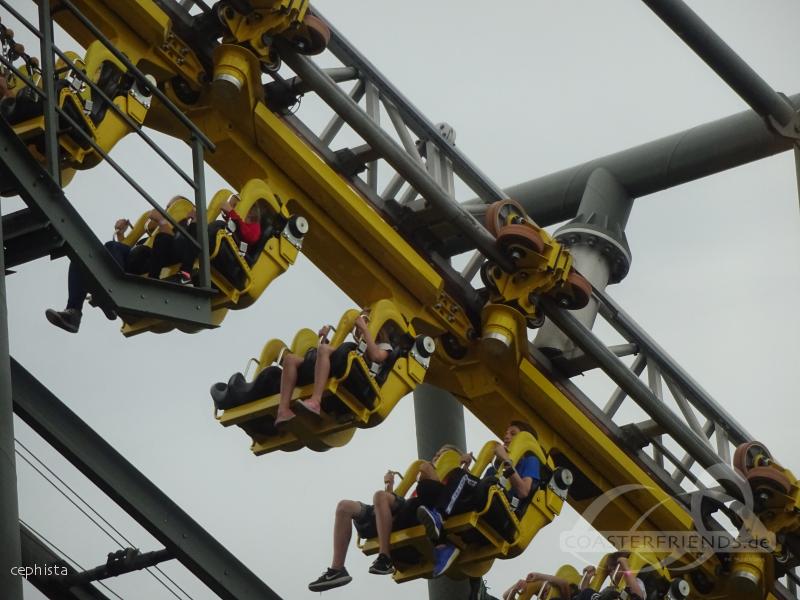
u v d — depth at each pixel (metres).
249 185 41.03
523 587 46.47
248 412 41.81
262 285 41.16
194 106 42.91
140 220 40.56
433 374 46.22
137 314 34.88
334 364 40.97
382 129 42.84
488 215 44.00
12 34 38.31
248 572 42.28
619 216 54.03
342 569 42.06
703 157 53.53
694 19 38.72
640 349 47.28
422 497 42.66
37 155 38.34
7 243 34.06
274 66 42.44
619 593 46.25
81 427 40.41
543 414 46.50
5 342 30.55
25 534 41.25
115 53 36.09
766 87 40.38
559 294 44.69
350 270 44.16
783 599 50.97
